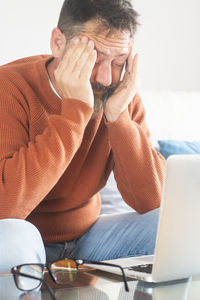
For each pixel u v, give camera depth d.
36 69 1.57
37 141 1.39
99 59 1.47
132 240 1.52
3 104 1.47
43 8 2.61
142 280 1.03
